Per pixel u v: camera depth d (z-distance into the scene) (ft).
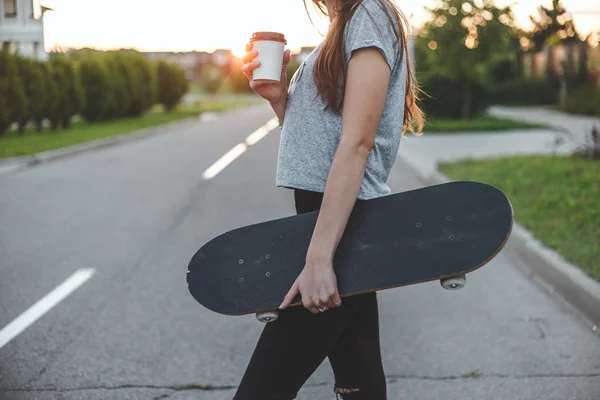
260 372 5.90
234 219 27.37
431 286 18.40
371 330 6.38
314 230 5.53
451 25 88.38
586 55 116.67
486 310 16.30
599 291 15.90
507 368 12.80
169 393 11.93
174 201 31.65
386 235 5.56
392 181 38.75
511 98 136.98
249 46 6.13
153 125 87.15
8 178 39.99
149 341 14.37
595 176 32.96
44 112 71.56
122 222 26.96
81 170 43.39
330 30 5.70
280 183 5.95
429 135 71.41
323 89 5.68
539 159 42.42
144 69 104.94
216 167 44.29
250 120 100.27
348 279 5.49
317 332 5.81
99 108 88.22
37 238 24.31
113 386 12.19
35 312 16.35
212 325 15.31
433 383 12.19
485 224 5.35
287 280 5.71
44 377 12.58
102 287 18.34
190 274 6.00
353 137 5.37
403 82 5.87
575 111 105.81
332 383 12.15
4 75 63.16
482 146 57.77
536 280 18.97
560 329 14.93
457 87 92.43
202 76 218.59
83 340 14.47
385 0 5.70
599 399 11.45
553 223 23.93
